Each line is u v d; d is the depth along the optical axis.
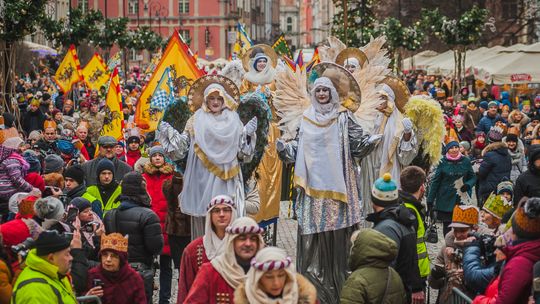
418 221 10.96
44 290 8.36
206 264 8.30
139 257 11.73
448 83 44.47
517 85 40.69
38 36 68.62
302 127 12.46
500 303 8.23
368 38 47.66
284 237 18.58
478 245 9.80
